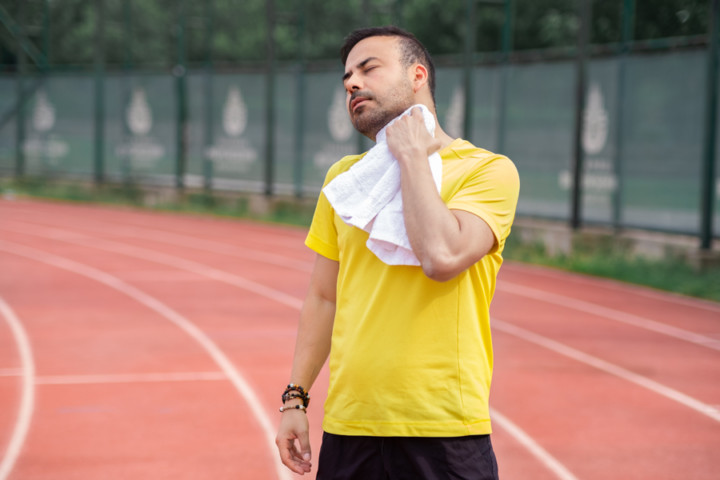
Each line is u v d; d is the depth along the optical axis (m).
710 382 6.07
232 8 29.80
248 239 14.99
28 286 9.84
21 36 22.27
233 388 5.71
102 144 20.89
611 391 5.77
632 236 11.73
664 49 11.23
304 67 17.08
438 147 1.88
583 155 12.41
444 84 14.41
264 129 17.86
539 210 13.20
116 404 5.30
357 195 1.91
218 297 9.33
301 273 11.26
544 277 11.17
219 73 18.50
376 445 1.92
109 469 4.20
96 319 8.00
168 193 19.72
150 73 19.69
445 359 1.91
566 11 24.33
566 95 12.73
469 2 13.35
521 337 7.46
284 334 7.45
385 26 2.03
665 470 4.29
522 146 13.38
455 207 1.88
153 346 6.91
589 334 7.64
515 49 25.03
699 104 10.84
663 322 8.27
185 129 19.28
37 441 4.60
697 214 10.89
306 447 2.12
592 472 4.24
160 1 28.42
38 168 22.20
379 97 1.97
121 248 13.55
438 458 1.88
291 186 17.56
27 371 6.07
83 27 27.59
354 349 1.95
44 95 21.89
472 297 1.96
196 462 4.32
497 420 5.07
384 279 1.93
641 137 11.57
